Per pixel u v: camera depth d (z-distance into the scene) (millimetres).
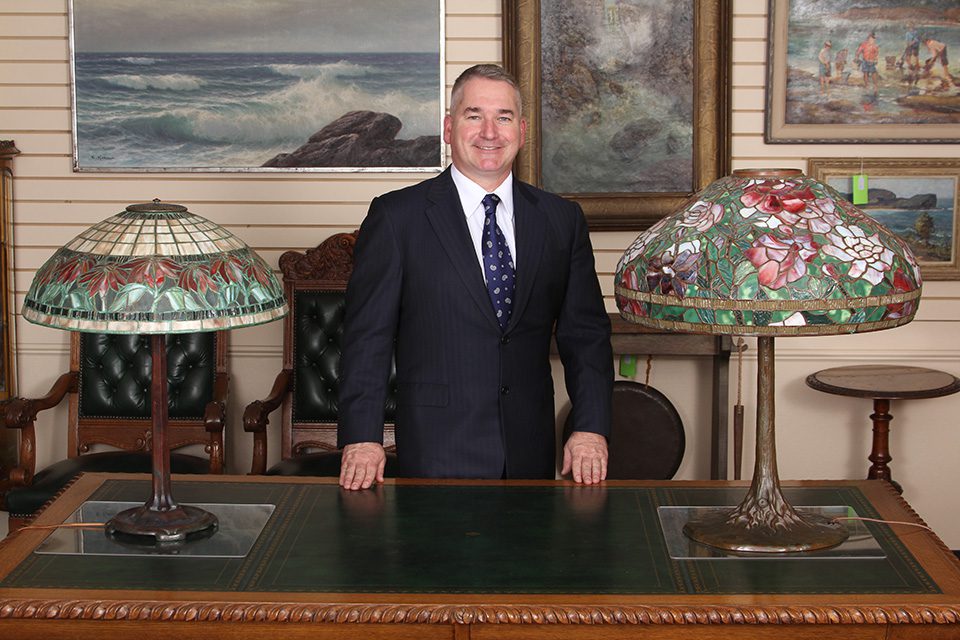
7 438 4852
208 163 4812
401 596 2209
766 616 2131
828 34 4688
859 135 4734
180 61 4762
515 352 3146
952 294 4809
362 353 3080
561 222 3268
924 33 4676
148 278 2383
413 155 4805
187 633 2195
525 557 2420
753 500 2545
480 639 2174
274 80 4766
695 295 2264
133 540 2537
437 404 3113
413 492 2893
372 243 3160
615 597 2199
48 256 4891
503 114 3074
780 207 2309
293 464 4336
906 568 2352
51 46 4801
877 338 4844
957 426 4898
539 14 4664
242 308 2469
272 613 2154
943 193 4754
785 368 4898
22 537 2555
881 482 2959
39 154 4852
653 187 4742
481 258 3156
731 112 4711
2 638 2209
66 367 4930
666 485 2949
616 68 4684
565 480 3006
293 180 4824
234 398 4906
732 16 4668
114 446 4691
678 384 4922
